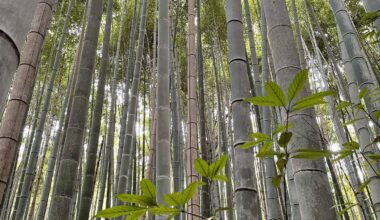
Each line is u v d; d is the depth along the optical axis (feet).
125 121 19.01
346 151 4.42
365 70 10.28
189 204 12.09
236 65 8.21
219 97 20.98
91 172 13.34
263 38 16.98
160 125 11.83
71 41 26.05
